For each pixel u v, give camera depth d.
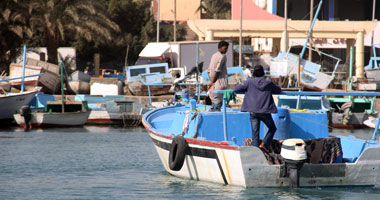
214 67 23.88
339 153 21.05
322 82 67.88
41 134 49.56
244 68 72.00
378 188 21.09
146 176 26.22
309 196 19.86
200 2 167.38
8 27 85.31
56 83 74.25
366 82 74.81
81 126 59.19
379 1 114.56
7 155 34.16
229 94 20.47
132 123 60.88
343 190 20.61
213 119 22.58
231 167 20.00
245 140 21.42
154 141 26.05
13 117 59.44
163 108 31.50
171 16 163.75
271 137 20.81
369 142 22.11
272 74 68.62
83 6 91.12
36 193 22.48
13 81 72.25
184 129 22.73
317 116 23.33
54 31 90.44
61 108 60.78
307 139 21.89
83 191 22.80
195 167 22.53
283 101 56.38
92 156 33.59
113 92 73.88
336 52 114.06
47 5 86.56
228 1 183.25
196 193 21.16
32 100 64.62
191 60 80.62
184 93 34.78
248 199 19.52
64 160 31.84
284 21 96.56
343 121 62.19
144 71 71.81
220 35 94.31
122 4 135.50
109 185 24.00
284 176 19.78
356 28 96.00
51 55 91.19
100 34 97.19
